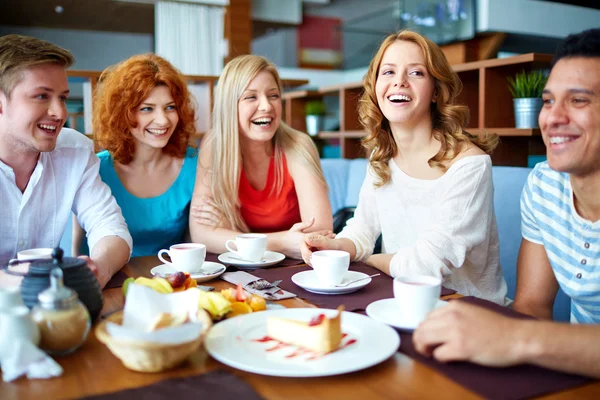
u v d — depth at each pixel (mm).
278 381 683
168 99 1862
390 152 1646
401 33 1533
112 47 10758
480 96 2816
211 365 735
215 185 1864
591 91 969
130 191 1943
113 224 1487
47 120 1289
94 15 8766
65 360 756
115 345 692
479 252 1479
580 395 648
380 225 1713
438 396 639
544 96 1038
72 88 6031
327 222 1948
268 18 9742
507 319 732
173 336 685
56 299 747
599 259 1133
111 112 1854
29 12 8570
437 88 1551
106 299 1073
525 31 4336
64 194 1549
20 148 1376
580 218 1163
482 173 1444
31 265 859
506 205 2121
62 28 10070
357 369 680
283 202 2008
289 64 11336
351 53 11070
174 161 2008
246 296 973
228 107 1857
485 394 643
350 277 1198
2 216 1468
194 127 2043
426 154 1563
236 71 1848
